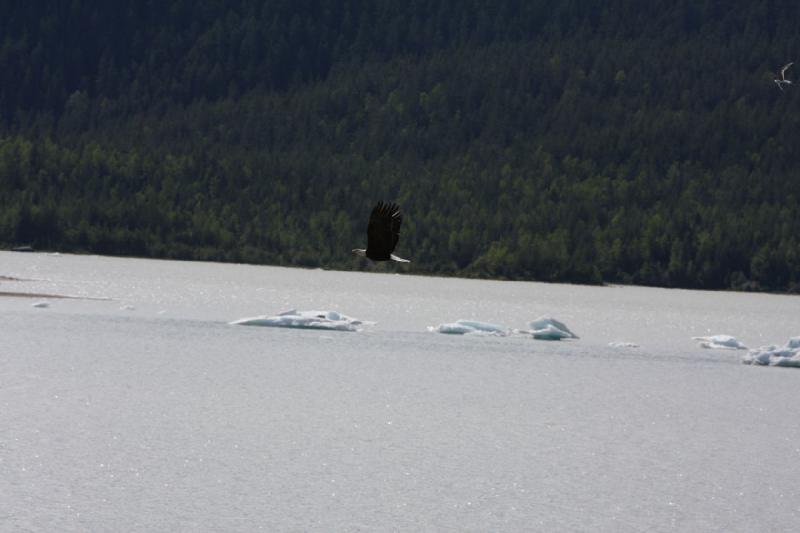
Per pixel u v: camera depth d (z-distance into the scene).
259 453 186.88
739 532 150.88
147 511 151.50
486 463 185.75
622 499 165.62
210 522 148.00
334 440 199.50
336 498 161.25
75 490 159.88
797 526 153.75
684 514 158.50
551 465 185.88
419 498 163.00
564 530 150.25
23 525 143.62
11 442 186.75
